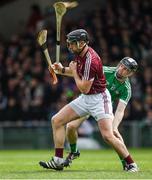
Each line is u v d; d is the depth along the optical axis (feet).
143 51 231.50
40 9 259.19
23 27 259.39
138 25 241.55
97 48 233.96
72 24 247.29
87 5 263.29
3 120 209.97
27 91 213.46
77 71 93.35
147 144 198.29
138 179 82.79
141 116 202.39
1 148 199.93
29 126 200.34
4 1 261.65
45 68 225.97
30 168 107.96
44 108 207.92
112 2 254.88
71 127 101.35
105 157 151.53
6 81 223.71
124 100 101.24
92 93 94.63
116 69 101.04
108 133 94.63
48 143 200.34
